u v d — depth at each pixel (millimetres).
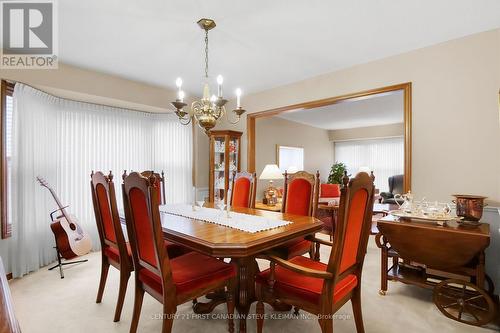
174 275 1634
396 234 2221
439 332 1844
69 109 3504
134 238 1707
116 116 3971
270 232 1765
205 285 1645
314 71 3365
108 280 2719
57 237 2822
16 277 2760
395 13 2098
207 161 4805
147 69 3271
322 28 2322
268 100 4090
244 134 4434
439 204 2590
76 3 1927
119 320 1992
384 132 7516
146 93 3877
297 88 3736
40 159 3043
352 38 2512
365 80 3092
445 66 2584
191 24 2236
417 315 2057
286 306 2096
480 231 1954
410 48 2730
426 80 2688
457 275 2223
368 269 3002
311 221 2115
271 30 2354
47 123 3166
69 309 2152
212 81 3742
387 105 5188
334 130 8359
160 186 3324
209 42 2570
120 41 2527
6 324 695
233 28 2311
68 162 3471
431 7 2020
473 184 2447
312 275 1395
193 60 2994
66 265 3133
